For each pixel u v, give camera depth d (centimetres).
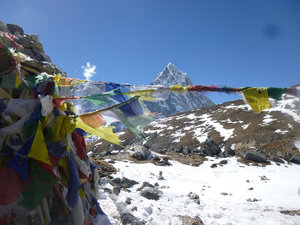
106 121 373
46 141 338
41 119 335
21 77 362
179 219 668
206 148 2647
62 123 342
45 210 335
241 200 1117
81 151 439
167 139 6562
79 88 392
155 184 1208
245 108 7200
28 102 328
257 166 2075
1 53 357
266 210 932
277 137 4556
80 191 430
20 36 567
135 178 1204
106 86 377
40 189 311
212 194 1220
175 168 1775
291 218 830
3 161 306
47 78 374
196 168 1867
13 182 296
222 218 768
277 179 1579
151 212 675
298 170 1959
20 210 301
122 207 637
